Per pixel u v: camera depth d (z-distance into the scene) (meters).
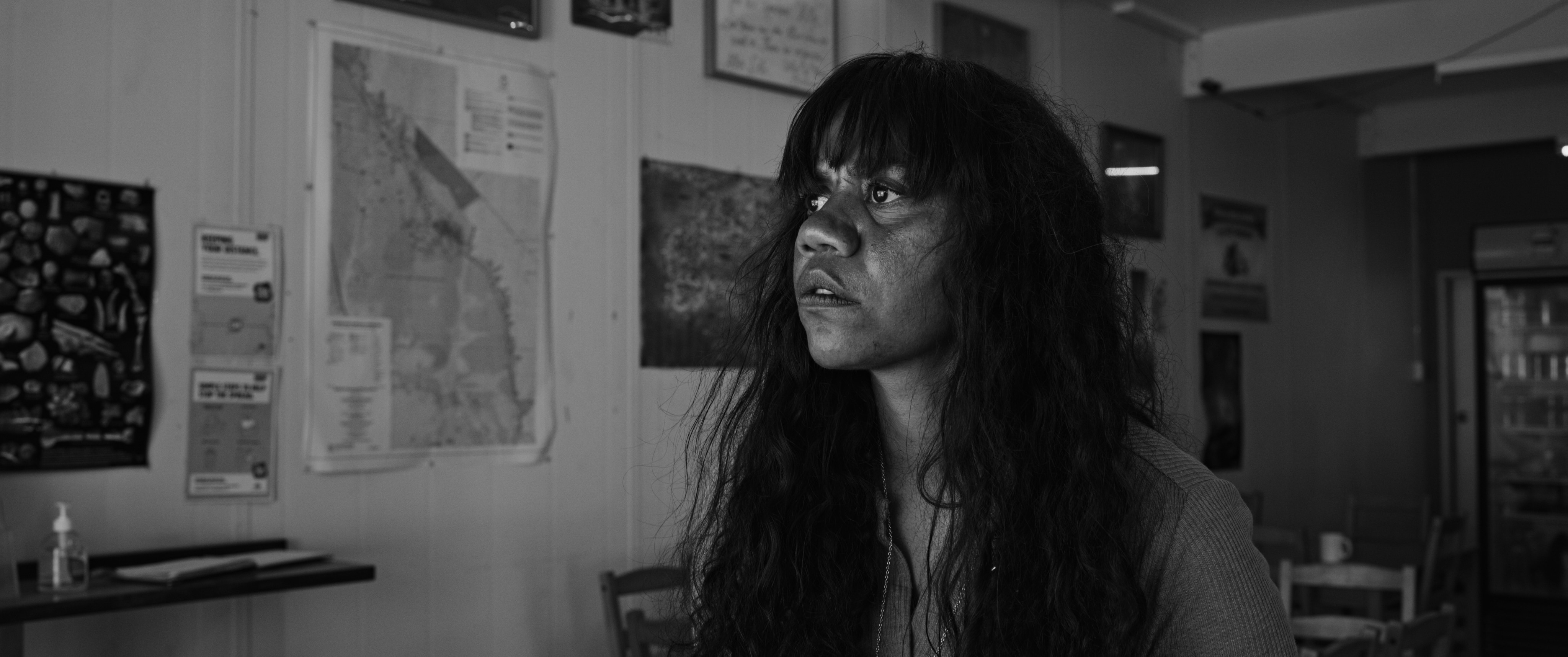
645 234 4.08
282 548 3.18
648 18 4.10
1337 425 8.20
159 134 3.00
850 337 0.87
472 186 3.62
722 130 4.33
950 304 0.87
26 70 2.80
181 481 3.02
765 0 4.44
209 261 3.08
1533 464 8.34
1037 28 5.76
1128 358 0.97
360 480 3.36
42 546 2.57
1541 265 8.22
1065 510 0.83
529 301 3.76
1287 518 7.52
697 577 1.09
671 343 4.14
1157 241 6.46
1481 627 7.50
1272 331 7.50
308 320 3.26
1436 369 8.60
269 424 3.18
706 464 1.13
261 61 3.18
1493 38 5.95
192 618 3.03
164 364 3.01
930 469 0.92
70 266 2.87
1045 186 0.91
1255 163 7.46
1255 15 6.51
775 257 1.05
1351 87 7.67
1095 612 0.81
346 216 3.33
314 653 3.26
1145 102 6.50
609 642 3.75
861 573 0.95
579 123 3.91
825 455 0.99
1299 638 3.91
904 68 0.92
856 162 0.89
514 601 3.71
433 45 3.54
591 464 3.91
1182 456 0.86
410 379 3.47
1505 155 8.44
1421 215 8.66
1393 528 8.52
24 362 2.79
